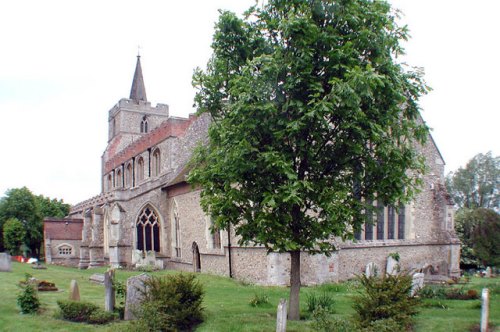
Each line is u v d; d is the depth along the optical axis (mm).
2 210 59094
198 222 29922
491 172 63250
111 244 35594
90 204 48812
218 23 12781
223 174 12086
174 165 35500
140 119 63375
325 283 22562
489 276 32500
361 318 11688
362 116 10914
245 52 12852
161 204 35125
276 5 12305
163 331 12117
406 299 11969
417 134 12797
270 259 22609
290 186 10648
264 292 19891
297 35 11164
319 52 11648
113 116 65812
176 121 36219
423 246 29969
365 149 12336
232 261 25641
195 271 30250
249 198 12141
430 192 31188
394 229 28812
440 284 22375
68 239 50750
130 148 47000
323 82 11641
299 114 11430
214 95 13344
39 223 61000
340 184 12320
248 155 11469
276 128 11555
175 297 12727
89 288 19953
